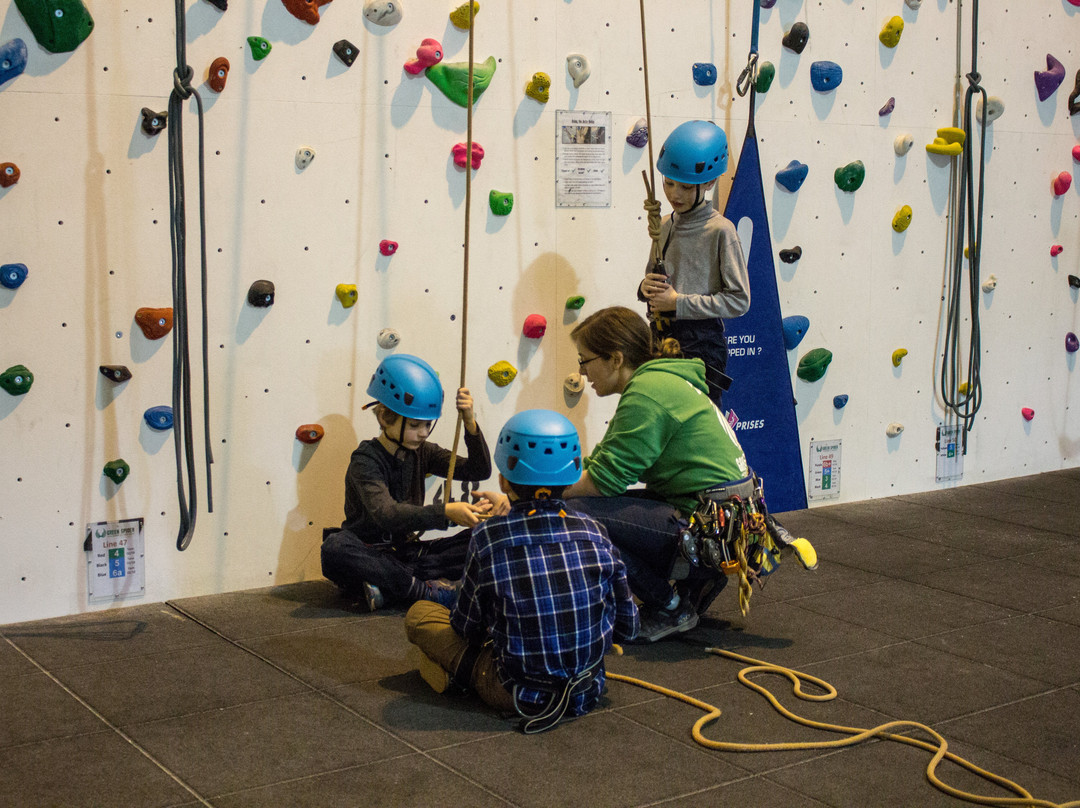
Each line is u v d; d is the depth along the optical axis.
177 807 2.01
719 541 2.86
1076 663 2.85
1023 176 4.84
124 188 3.08
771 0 4.08
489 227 3.67
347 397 3.50
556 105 3.73
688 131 3.34
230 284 3.26
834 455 4.53
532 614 2.35
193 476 3.00
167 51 3.09
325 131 3.35
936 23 4.48
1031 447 5.16
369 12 3.35
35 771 2.15
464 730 2.39
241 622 3.10
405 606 3.27
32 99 2.92
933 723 2.46
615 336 2.98
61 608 3.13
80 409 3.09
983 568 3.70
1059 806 2.04
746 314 4.16
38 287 2.99
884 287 4.54
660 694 2.62
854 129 4.35
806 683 2.71
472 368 3.71
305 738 2.33
